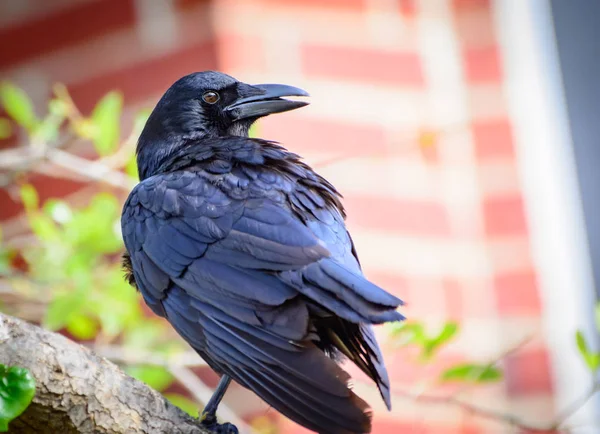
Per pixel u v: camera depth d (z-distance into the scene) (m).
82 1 12.94
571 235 13.33
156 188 8.91
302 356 7.40
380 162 12.77
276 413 11.41
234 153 8.98
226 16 12.27
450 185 13.09
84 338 11.60
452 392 12.30
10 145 13.09
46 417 7.05
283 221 8.17
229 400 11.62
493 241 13.06
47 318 10.57
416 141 12.33
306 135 12.49
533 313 12.89
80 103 12.80
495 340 12.71
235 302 7.88
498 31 13.70
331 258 7.82
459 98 13.39
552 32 13.86
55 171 12.54
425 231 12.76
